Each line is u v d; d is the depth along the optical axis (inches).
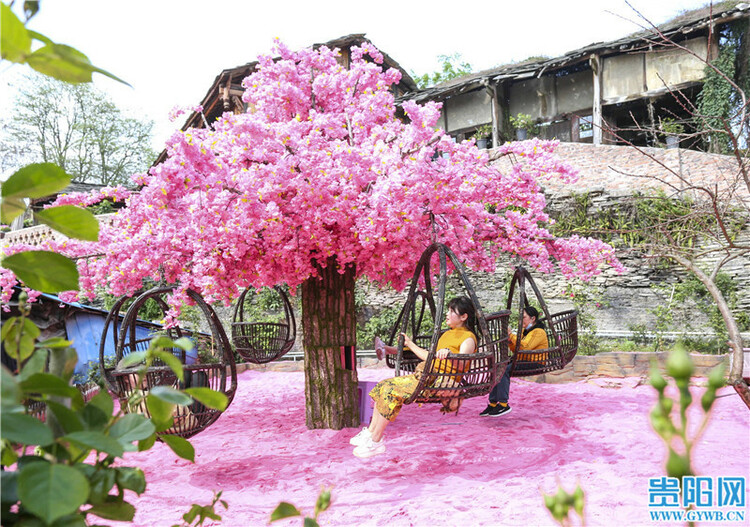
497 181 278.5
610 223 621.0
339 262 291.6
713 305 544.1
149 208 248.1
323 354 296.2
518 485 203.0
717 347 496.7
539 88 906.7
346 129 296.7
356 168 246.5
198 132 276.2
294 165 249.6
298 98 291.7
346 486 213.9
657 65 770.2
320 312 296.0
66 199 256.2
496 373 220.7
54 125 1513.3
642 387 376.8
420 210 256.2
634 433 264.8
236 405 395.5
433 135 240.7
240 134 244.8
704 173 585.6
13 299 285.0
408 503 189.9
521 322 294.5
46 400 31.7
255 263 278.4
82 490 27.0
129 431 33.9
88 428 33.7
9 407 28.0
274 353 394.3
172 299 269.0
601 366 400.5
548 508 28.7
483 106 945.5
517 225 307.9
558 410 323.9
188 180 238.4
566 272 315.0
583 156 661.3
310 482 220.2
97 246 260.4
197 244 252.2
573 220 641.0
